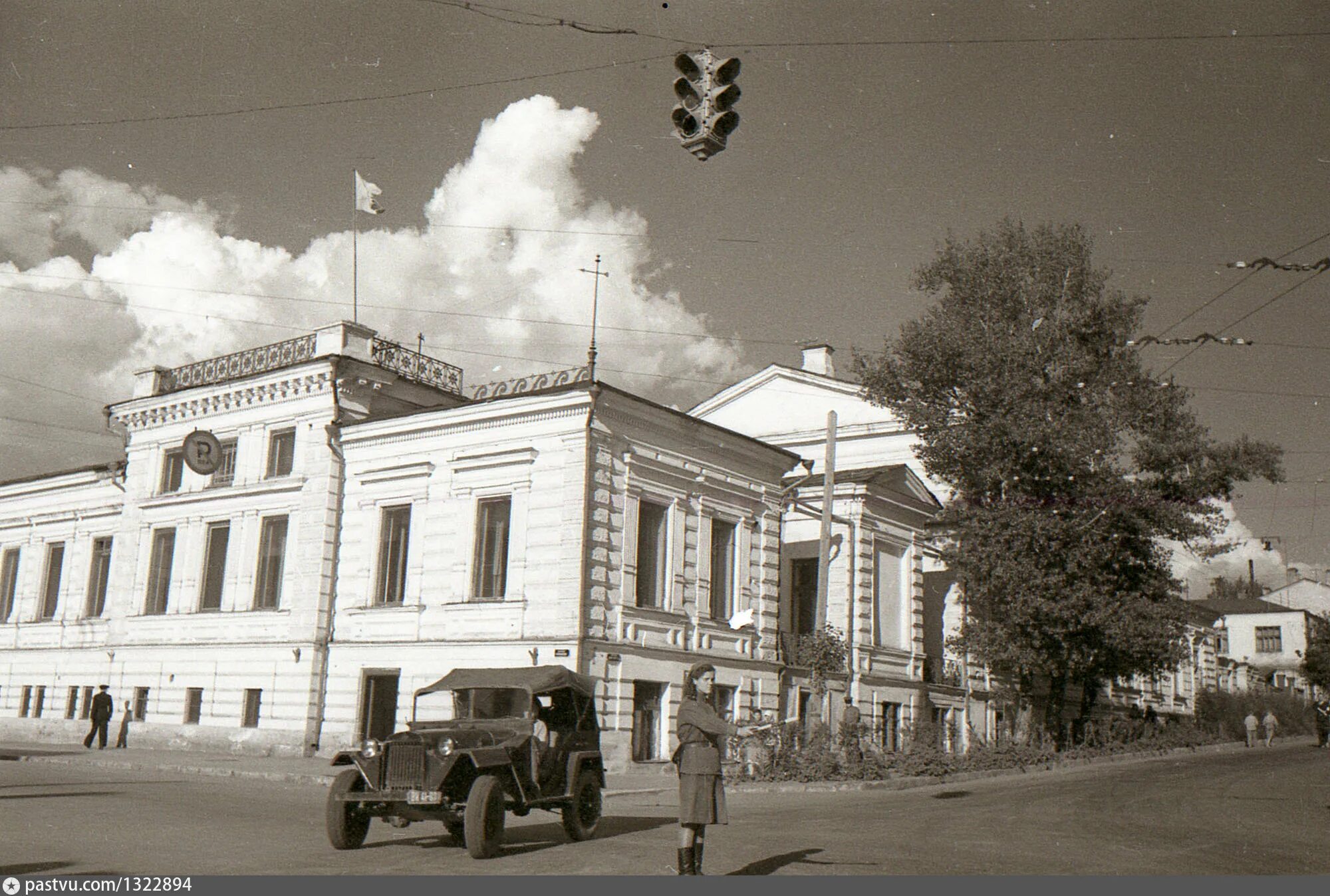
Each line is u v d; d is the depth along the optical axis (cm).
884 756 2744
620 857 1195
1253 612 8912
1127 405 3622
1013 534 3434
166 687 3331
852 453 4544
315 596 3030
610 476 2745
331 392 3131
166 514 3484
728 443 3105
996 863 1170
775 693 3159
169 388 3597
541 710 1424
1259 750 4862
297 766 2619
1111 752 3925
